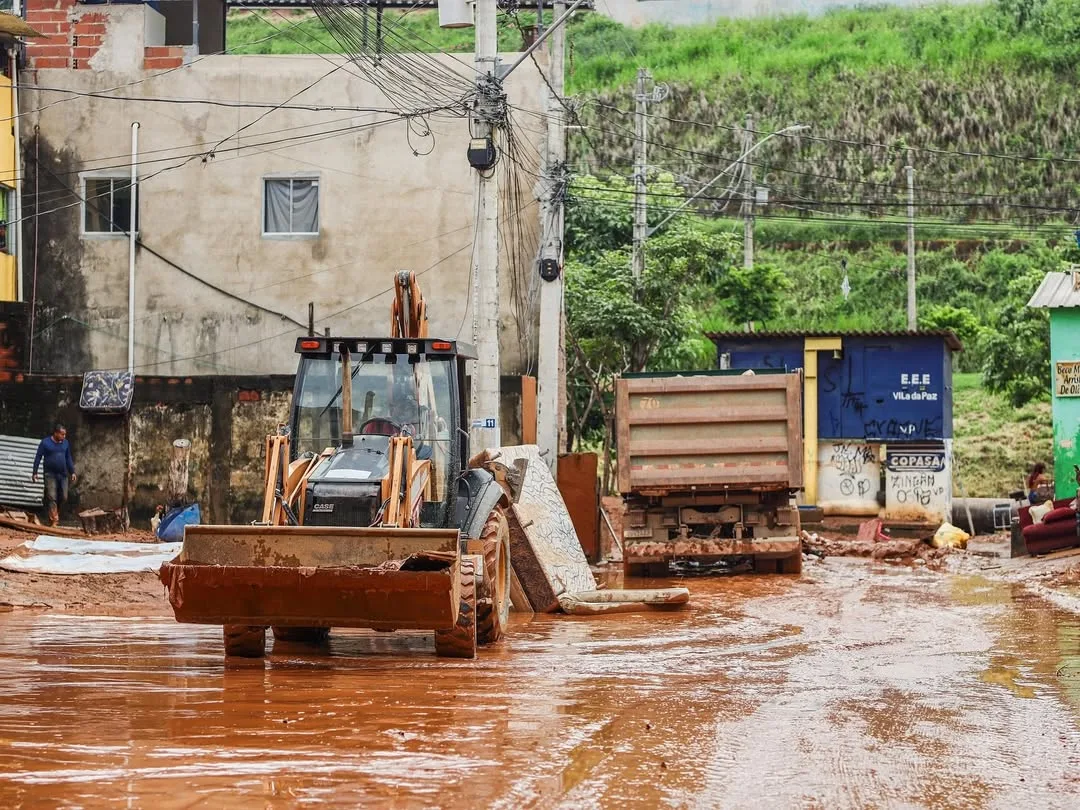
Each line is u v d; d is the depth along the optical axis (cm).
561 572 1827
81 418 2638
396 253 2900
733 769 763
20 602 1611
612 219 3991
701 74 7488
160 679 1052
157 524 2517
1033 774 770
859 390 3562
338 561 1114
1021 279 4828
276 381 2638
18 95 2931
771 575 2375
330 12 3036
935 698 1023
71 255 2936
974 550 3080
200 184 2930
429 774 722
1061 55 7269
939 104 7062
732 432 2339
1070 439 3372
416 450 1313
